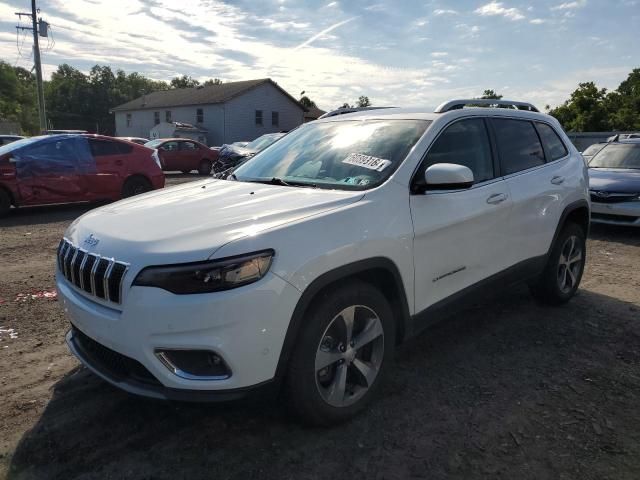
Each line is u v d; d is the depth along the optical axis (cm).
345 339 284
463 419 300
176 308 232
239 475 251
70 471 253
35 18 2833
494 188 382
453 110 383
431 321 339
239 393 243
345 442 277
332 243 267
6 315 458
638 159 945
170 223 271
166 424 293
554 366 368
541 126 470
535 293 486
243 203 296
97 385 336
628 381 347
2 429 286
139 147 1133
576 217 508
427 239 322
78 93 8300
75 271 278
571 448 274
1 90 8888
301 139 407
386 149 342
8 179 945
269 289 242
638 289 552
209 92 4434
